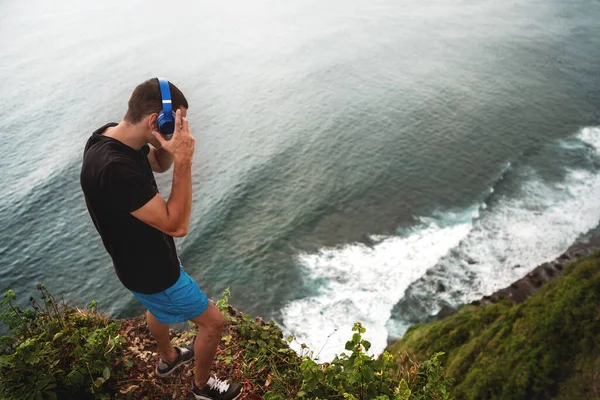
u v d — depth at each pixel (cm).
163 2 9281
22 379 298
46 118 3853
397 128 3312
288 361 384
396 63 4825
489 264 2027
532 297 1531
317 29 6612
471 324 1566
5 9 9119
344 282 2017
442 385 349
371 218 2405
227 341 395
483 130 3200
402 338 1683
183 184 210
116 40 6725
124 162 202
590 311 1294
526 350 1280
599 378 1108
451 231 2258
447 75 4344
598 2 6825
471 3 7456
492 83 4056
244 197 2586
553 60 4528
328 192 2609
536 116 3359
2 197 2650
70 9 8988
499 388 1216
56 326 349
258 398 353
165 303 253
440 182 2655
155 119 207
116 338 339
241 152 3084
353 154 2997
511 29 5741
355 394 316
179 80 4816
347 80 4434
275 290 1998
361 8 7775
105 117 3862
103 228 217
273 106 3919
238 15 7869
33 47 6412
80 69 5341
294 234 2309
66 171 2886
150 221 206
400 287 1952
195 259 2194
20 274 2130
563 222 2234
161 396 339
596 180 2552
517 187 2559
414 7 7512
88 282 2094
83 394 317
